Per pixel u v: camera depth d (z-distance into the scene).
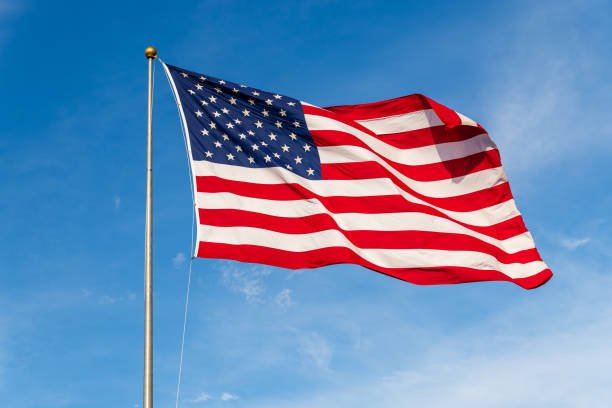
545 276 18.11
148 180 14.69
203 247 15.89
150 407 12.09
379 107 19.69
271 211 16.86
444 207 18.73
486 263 17.78
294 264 16.41
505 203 18.86
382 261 17.31
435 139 19.42
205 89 17.89
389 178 18.19
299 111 18.42
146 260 13.54
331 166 18.02
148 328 12.73
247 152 17.45
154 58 16.39
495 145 19.11
